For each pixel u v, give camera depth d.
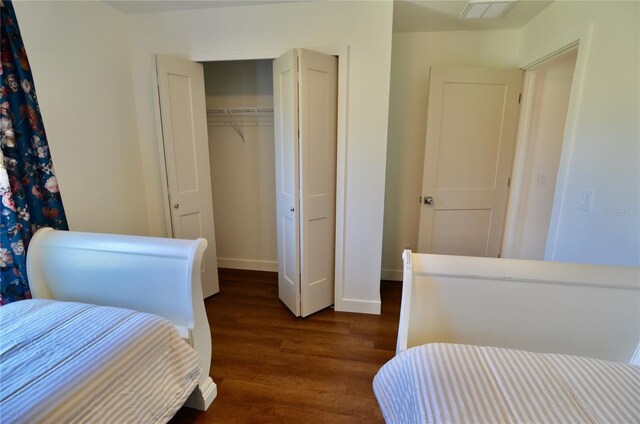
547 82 2.48
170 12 2.29
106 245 1.53
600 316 1.15
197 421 1.51
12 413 0.81
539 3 2.07
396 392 1.06
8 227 1.51
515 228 2.77
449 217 2.75
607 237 1.56
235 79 2.87
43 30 1.76
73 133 1.97
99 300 1.62
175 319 1.54
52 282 1.64
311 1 2.09
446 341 1.25
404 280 1.19
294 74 1.99
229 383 1.74
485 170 2.67
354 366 1.88
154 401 1.17
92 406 0.96
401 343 1.18
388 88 2.10
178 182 2.38
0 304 1.53
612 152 1.53
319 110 2.12
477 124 2.57
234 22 2.23
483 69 2.48
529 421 0.77
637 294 1.12
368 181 2.24
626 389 0.87
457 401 0.83
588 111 1.70
